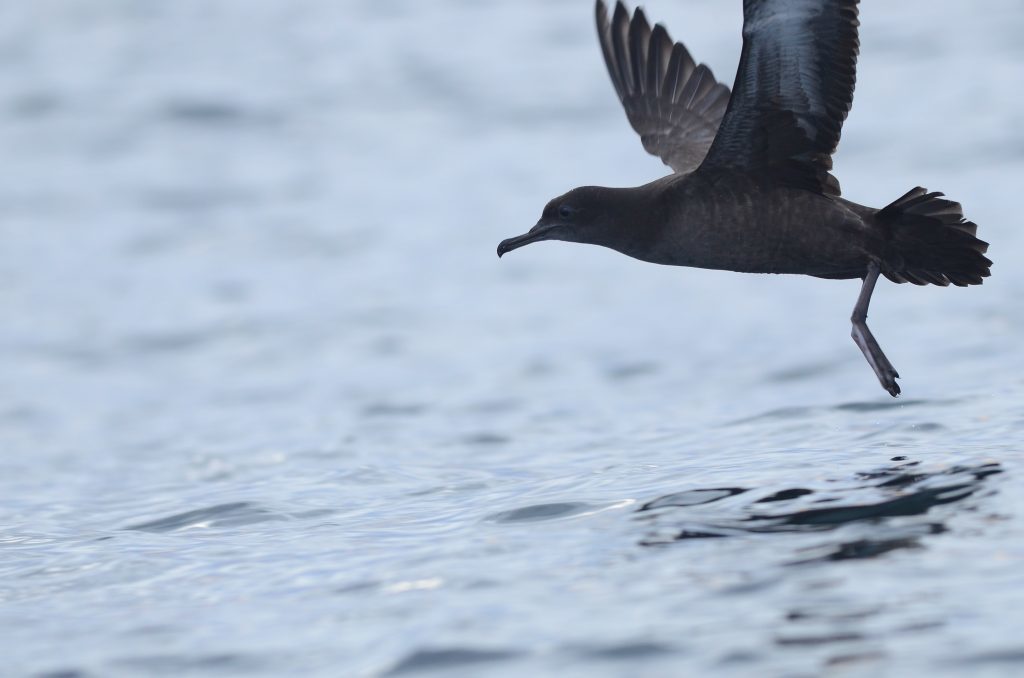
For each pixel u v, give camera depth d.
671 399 15.84
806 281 21.11
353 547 10.12
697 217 10.91
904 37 36.31
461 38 39.16
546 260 23.19
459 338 19.48
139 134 31.88
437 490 12.01
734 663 7.33
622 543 9.44
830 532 9.17
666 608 8.12
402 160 29.27
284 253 24.06
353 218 25.75
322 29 40.47
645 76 13.09
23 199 27.78
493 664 7.61
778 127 10.64
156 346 19.86
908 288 19.91
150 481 13.71
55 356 19.62
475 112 32.44
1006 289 19.08
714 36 36.28
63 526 11.70
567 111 32.16
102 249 24.70
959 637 7.37
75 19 42.19
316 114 32.94
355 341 19.58
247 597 9.16
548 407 15.97
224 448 15.00
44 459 15.12
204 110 33.31
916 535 8.92
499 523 10.40
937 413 12.65
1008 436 11.30
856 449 11.49
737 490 10.48
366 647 8.02
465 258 23.27
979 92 30.75
